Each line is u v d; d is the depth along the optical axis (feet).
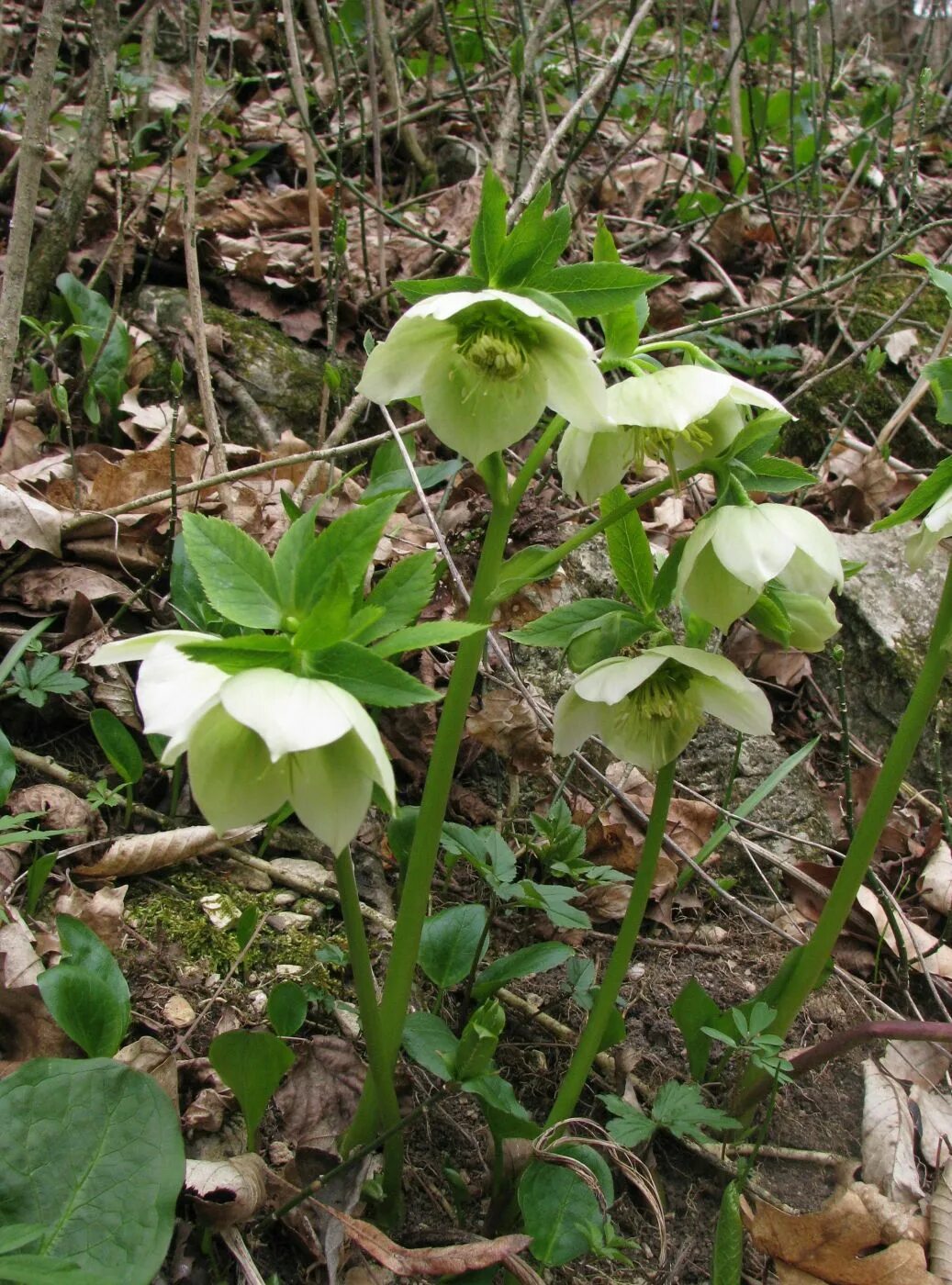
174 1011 1.45
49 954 1.46
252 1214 1.24
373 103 2.72
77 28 3.43
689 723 1.27
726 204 3.22
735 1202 1.18
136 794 1.74
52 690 1.69
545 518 2.14
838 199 3.80
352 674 0.97
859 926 1.84
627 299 1.14
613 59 2.45
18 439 2.21
